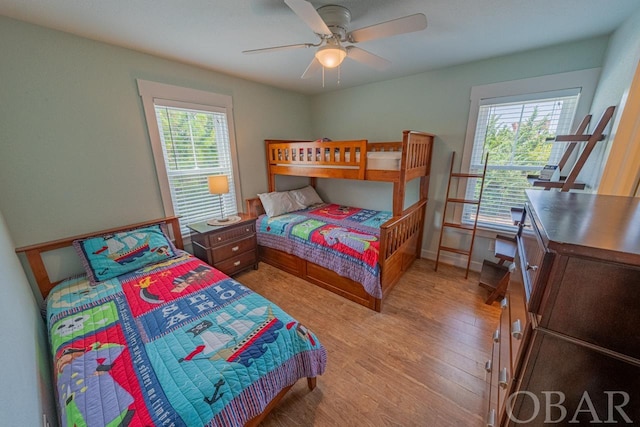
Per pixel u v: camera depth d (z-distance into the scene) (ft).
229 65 8.44
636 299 1.84
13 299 3.83
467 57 7.94
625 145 4.42
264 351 4.06
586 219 2.60
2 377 2.37
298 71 9.16
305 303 8.06
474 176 8.63
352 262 7.75
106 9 4.99
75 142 6.49
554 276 2.10
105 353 4.00
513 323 3.34
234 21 5.51
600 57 6.55
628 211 2.95
